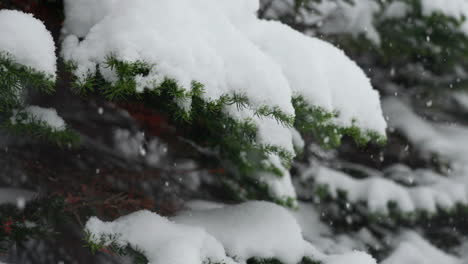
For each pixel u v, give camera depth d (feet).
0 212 7.30
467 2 14.87
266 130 6.74
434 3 14.75
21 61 4.72
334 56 7.75
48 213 7.61
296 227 7.44
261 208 7.82
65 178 8.75
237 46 5.94
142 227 6.10
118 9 5.56
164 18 5.47
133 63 5.02
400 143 19.51
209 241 6.18
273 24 7.76
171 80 5.09
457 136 20.36
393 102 20.40
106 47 5.19
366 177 17.54
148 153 9.87
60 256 8.98
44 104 7.23
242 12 7.62
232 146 7.74
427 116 21.07
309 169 16.80
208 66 5.43
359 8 15.66
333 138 7.52
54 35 6.56
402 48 16.12
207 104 5.48
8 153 8.09
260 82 5.76
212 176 9.76
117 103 7.20
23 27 4.89
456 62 17.01
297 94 6.84
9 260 8.89
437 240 18.89
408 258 16.29
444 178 18.54
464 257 18.39
